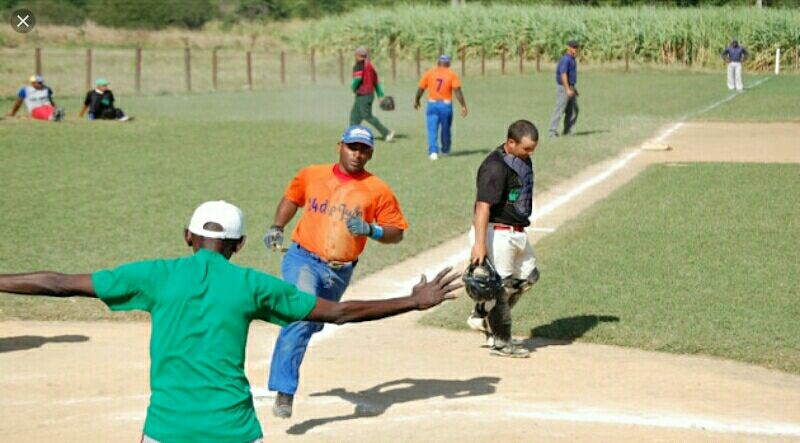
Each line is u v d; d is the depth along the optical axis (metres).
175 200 34.44
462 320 21.91
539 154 46.88
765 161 45.12
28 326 21.25
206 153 45.72
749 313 21.98
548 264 26.41
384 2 152.88
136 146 47.66
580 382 17.67
